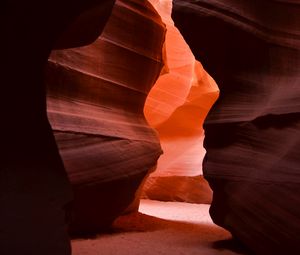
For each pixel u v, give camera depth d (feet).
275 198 14.61
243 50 17.95
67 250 9.50
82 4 10.76
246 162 16.30
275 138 15.71
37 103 10.54
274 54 17.46
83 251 15.90
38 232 9.33
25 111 10.31
